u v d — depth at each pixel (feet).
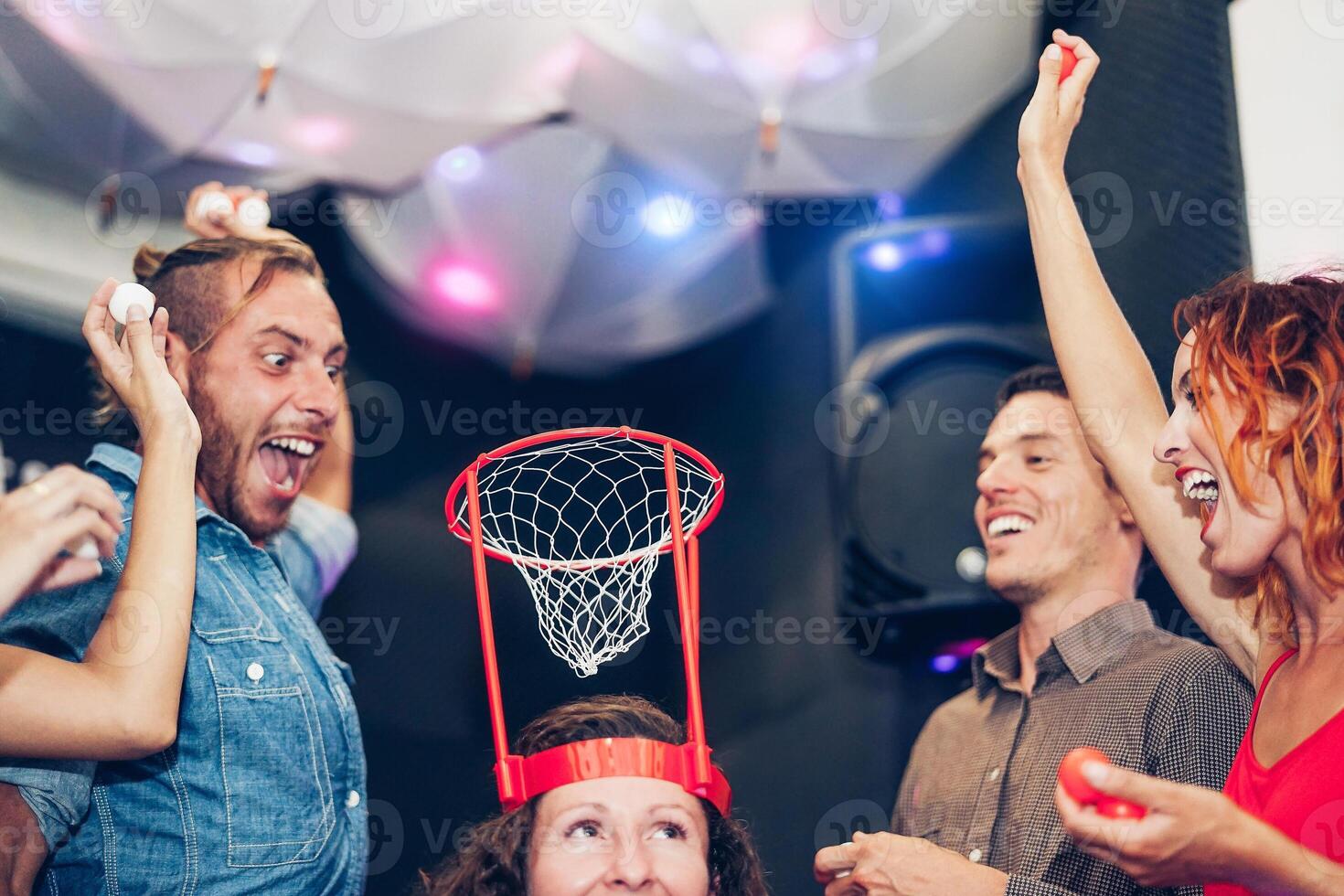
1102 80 8.23
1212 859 3.43
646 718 4.82
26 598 5.28
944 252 8.25
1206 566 5.13
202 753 5.49
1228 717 5.23
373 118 8.96
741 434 10.48
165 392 5.35
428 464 9.99
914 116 9.11
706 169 9.63
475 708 9.30
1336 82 7.13
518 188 10.08
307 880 5.59
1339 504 4.13
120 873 5.24
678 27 8.87
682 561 4.69
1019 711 6.09
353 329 10.01
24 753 4.65
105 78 8.34
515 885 4.30
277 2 8.28
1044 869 5.33
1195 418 4.64
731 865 4.58
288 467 7.00
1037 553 6.31
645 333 10.57
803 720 9.29
